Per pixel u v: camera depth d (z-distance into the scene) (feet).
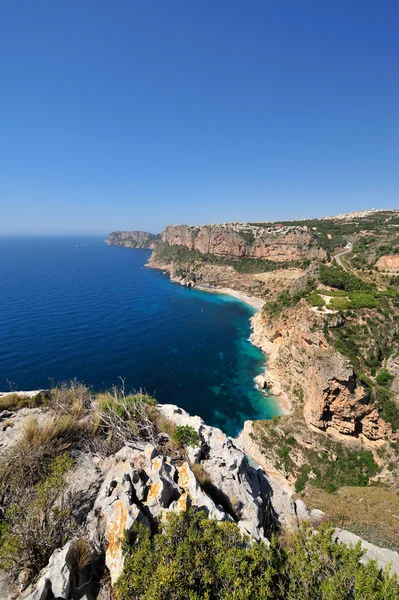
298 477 129.80
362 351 169.17
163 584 19.39
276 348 252.62
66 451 34.91
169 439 44.14
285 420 154.20
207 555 22.63
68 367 208.44
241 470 45.29
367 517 78.64
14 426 40.81
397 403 137.69
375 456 130.62
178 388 204.44
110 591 22.86
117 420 42.73
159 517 27.30
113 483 31.40
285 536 42.16
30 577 22.39
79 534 25.50
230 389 205.77
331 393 135.03
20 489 27.58
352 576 23.70
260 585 21.08
